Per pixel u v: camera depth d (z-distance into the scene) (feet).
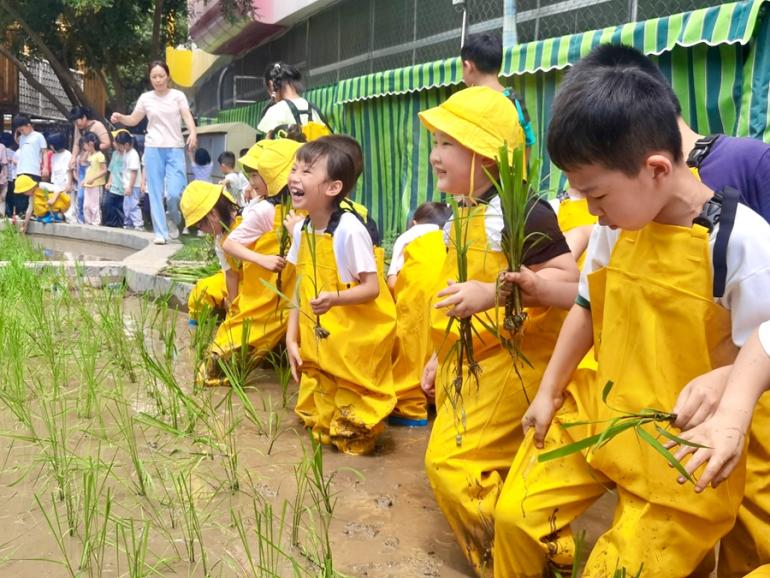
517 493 8.47
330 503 11.25
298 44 54.54
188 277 25.57
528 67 23.93
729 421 6.27
